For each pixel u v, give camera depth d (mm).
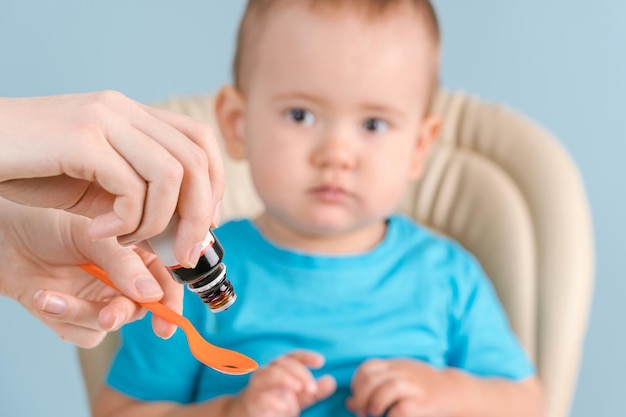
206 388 1346
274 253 1377
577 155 2295
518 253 1506
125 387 1335
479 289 1448
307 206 1312
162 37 2270
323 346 1332
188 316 1346
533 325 1482
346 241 1398
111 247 811
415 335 1367
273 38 1317
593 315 2338
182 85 2287
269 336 1335
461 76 2271
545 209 1522
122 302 779
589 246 1510
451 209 1582
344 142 1292
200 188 668
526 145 1575
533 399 1391
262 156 1326
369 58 1287
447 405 1281
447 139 1625
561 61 2266
